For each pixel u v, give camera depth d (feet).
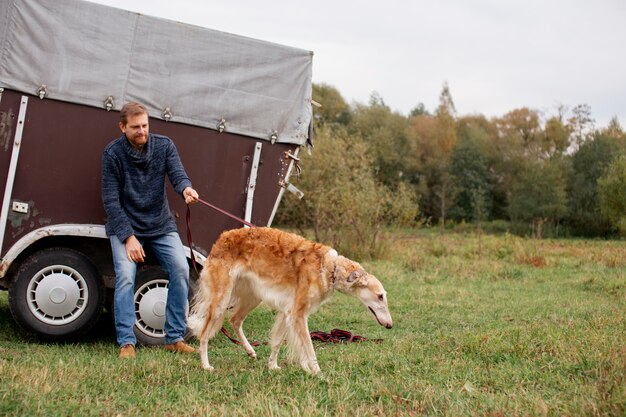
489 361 19.62
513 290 40.34
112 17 22.70
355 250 61.21
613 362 17.48
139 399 15.19
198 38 23.57
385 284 41.68
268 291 18.95
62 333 22.03
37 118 22.12
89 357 19.69
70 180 22.38
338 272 18.92
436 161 179.83
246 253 19.22
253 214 24.22
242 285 19.88
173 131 23.45
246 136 24.09
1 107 21.81
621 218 119.55
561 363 18.63
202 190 23.73
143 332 22.59
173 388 16.28
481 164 178.09
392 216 66.23
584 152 157.28
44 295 21.81
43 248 22.62
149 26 23.07
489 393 16.12
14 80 21.84
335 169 68.69
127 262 20.13
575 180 155.33
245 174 24.11
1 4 21.80
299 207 67.72
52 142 22.25
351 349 22.24
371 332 27.32
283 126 24.40
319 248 19.06
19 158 21.97
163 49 23.21
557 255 67.00
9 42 21.84
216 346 23.45
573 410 14.08
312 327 28.37
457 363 19.20
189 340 23.86
